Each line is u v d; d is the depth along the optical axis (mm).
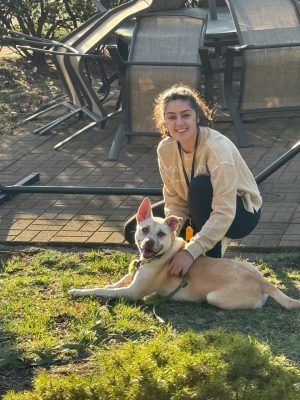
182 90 3699
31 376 3156
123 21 6707
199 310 3631
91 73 9117
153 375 2406
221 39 7102
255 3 6824
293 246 4445
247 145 6391
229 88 6625
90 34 6992
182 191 3912
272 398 2363
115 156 6289
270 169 4945
